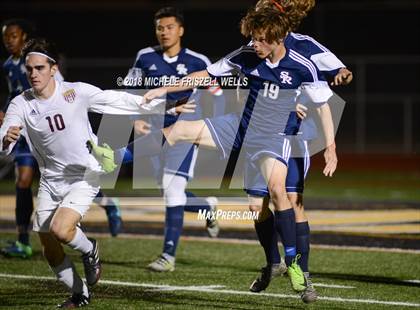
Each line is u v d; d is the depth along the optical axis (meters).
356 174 45.19
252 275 17.94
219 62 15.42
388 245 21.88
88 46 56.09
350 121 50.19
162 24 20.03
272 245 15.55
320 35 54.34
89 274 14.27
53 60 13.77
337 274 17.94
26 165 20.38
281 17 14.16
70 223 13.64
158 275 17.97
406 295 15.62
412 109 50.00
